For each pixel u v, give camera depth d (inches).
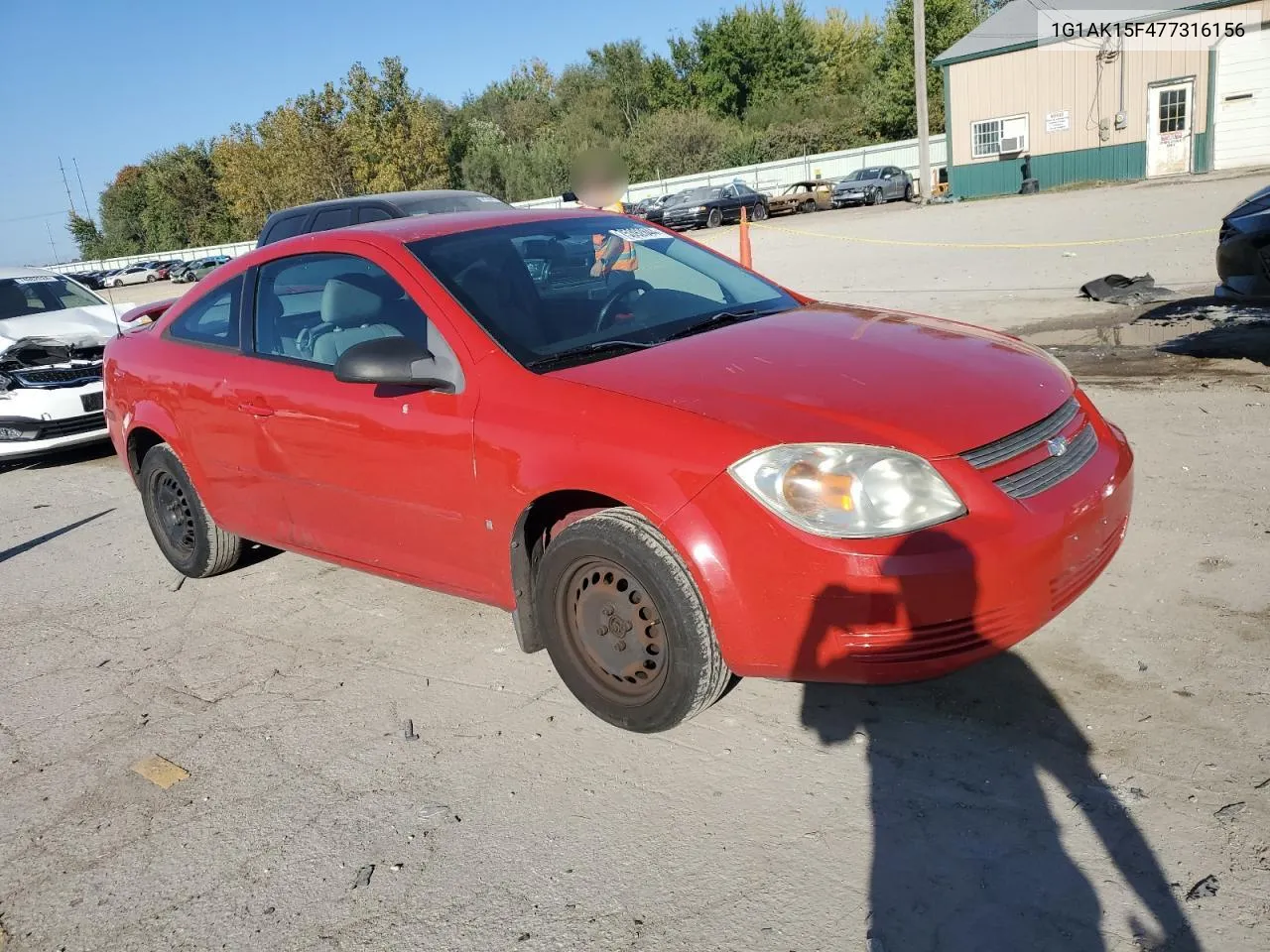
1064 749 109.7
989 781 105.8
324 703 140.3
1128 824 96.7
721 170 2012.8
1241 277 274.1
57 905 104.3
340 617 169.9
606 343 134.3
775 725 121.2
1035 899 89.0
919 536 101.1
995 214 843.4
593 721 127.3
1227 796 98.8
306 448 152.1
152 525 197.8
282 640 163.2
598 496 121.3
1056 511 108.0
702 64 2491.4
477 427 127.0
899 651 101.9
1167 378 256.7
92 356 323.9
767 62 2426.2
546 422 120.4
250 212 2208.4
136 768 129.0
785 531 103.1
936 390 114.8
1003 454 108.7
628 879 98.0
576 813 109.0
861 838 99.7
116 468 311.7
